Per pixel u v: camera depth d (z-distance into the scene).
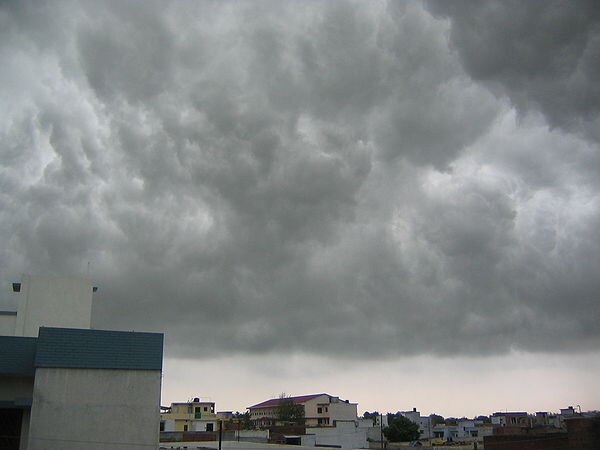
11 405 26.47
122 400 27.19
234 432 80.12
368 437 89.12
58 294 37.97
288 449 57.22
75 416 26.41
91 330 27.66
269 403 119.94
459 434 111.25
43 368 26.50
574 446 35.53
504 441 44.72
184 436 78.12
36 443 25.69
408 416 115.75
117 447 26.58
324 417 103.88
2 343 26.94
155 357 28.23
